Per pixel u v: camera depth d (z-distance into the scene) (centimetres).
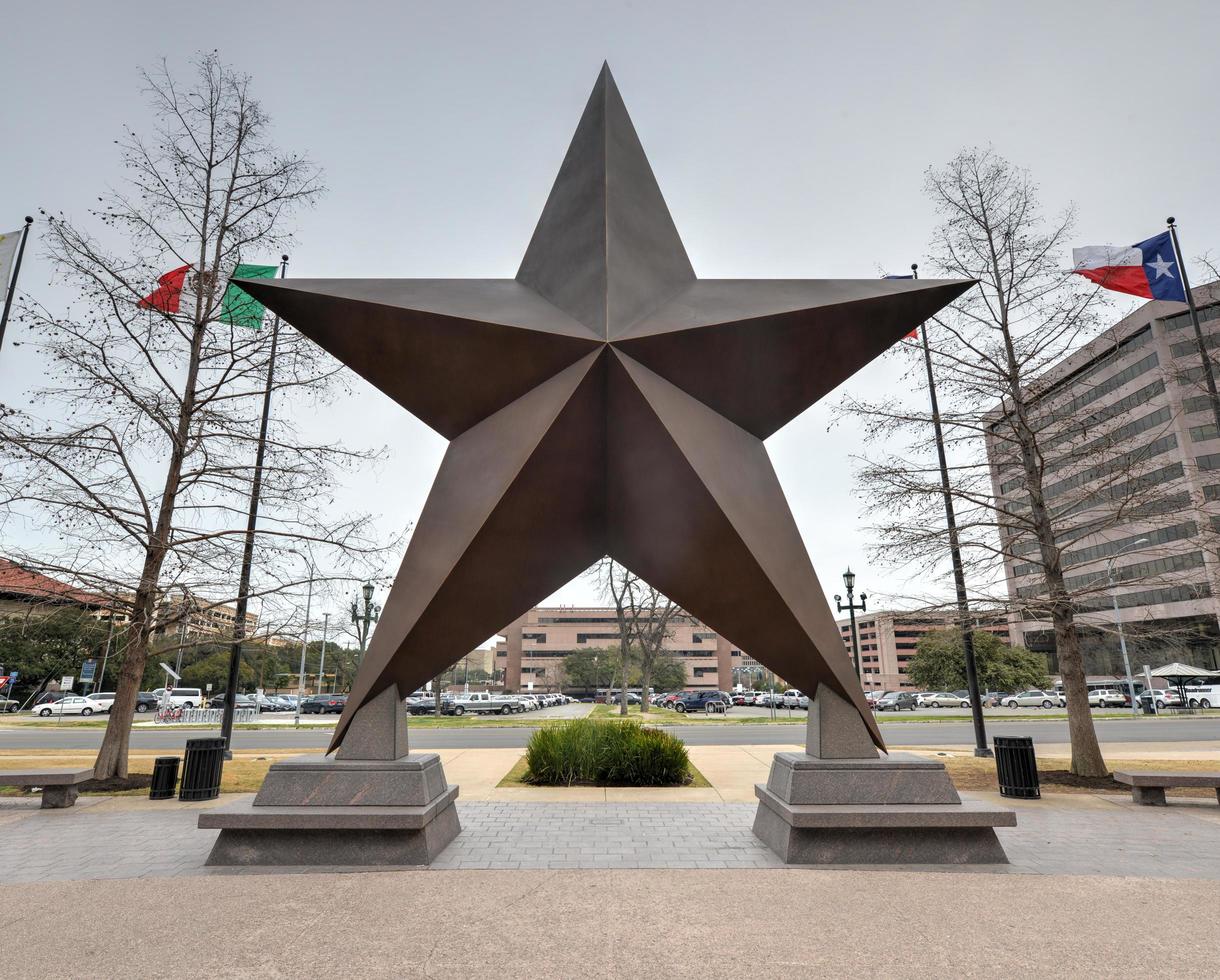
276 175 1289
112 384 1152
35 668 4312
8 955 428
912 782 666
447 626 705
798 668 725
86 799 1020
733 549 704
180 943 446
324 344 783
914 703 4575
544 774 1145
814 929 470
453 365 762
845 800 663
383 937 457
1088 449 1288
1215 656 5175
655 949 437
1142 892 548
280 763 665
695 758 1481
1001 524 1292
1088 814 895
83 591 1211
